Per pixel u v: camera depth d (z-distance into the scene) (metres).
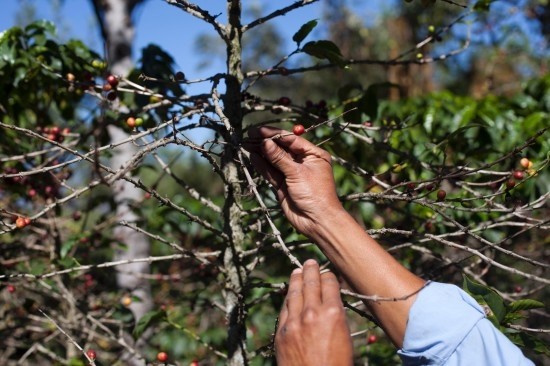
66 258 3.14
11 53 2.89
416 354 1.57
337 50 2.29
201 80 2.15
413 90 8.76
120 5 4.19
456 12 6.52
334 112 3.21
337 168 3.38
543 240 3.55
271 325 3.41
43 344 3.80
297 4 2.27
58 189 3.36
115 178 1.59
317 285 1.55
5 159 2.69
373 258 1.69
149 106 2.42
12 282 3.29
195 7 2.17
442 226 3.07
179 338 3.63
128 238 3.96
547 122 3.38
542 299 3.61
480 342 1.54
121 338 2.83
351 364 1.46
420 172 2.98
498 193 2.16
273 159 1.82
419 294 1.62
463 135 3.32
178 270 4.19
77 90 2.80
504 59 7.19
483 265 3.32
